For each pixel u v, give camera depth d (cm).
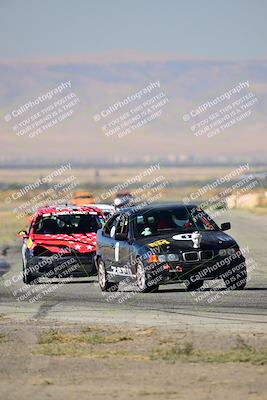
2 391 2130
